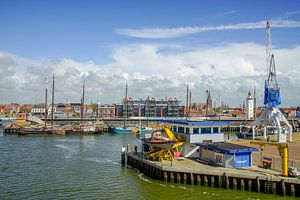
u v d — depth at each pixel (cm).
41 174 6619
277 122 10419
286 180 4884
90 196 5159
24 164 7612
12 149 9969
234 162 5722
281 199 4803
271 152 7394
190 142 6744
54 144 11306
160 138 6806
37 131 14538
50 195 5200
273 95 10800
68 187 5672
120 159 8388
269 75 10969
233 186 5256
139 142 12269
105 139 13275
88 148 10425
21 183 5906
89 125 16400
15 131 15200
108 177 6356
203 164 6078
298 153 7606
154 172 6075
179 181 5653
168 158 6550
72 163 7775
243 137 13112
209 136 6944
